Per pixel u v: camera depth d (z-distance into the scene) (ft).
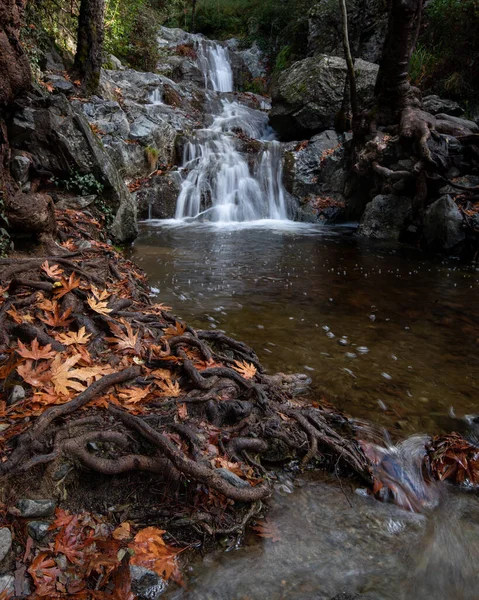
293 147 37.27
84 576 5.40
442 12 39.96
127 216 22.12
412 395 10.25
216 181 34.55
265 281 18.44
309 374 10.93
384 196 29.19
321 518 6.88
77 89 32.01
